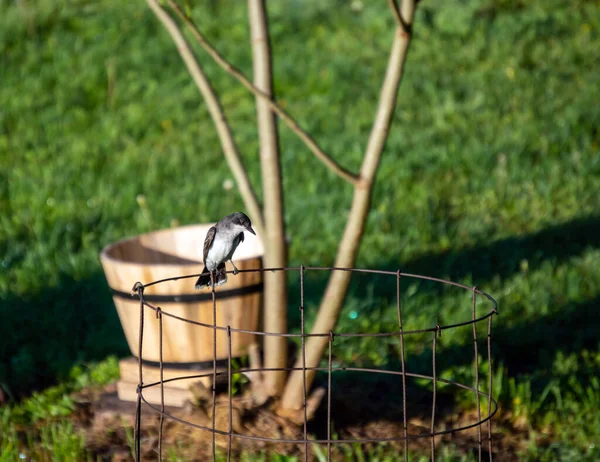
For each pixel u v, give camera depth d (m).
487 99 17.92
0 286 11.33
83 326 10.56
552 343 9.55
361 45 21.00
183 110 18.09
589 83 18.55
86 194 14.60
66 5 22.17
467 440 7.65
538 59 19.89
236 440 7.39
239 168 7.93
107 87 18.92
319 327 7.53
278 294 7.66
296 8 22.62
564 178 14.61
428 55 20.30
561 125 16.41
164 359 8.07
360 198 7.20
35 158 16.03
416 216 13.43
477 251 12.20
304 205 13.91
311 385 7.74
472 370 8.73
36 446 7.69
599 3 22.70
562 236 12.62
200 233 9.27
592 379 8.48
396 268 11.77
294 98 18.73
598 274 11.19
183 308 7.79
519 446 7.55
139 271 7.77
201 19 21.89
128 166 15.66
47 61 19.84
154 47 20.50
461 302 10.45
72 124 17.41
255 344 8.21
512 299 10.63
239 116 17.92
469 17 21.45
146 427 7.82
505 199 14.06
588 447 7.40
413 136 16.50
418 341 9.80
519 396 8.09
